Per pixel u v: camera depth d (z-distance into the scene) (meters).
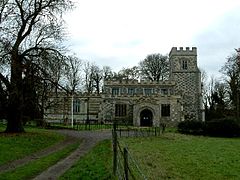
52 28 36.53
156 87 82.88
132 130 52.66
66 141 35.22
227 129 51.34
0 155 23.12
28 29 36.41
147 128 60.97
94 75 99.62
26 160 22.64
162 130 56.12
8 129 37.69
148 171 19.42
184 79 86.00
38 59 35.00
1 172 18.17
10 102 34.97
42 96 37.16
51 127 55.88
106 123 74.88
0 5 34.72
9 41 34.31
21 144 28.97
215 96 88.19
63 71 36.59
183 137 47.31
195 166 22.56
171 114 75.31
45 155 25.20
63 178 16.61
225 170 21.56
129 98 77.06
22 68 34.16
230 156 28.08
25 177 17.08
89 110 79.50
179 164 23.00
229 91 74.75
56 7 36.69
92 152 26.69
